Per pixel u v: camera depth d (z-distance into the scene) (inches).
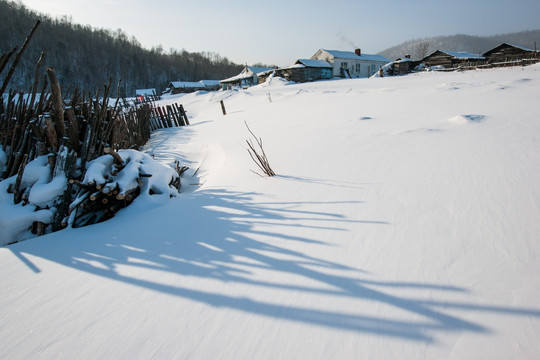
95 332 68.0
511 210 92.2
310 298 71.6
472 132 166.7
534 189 100.0
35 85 174.4
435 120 215.3
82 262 101.7
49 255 109.3
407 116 244.5
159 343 63.1
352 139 197.8
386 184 127.1
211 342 62.0
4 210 144.8
